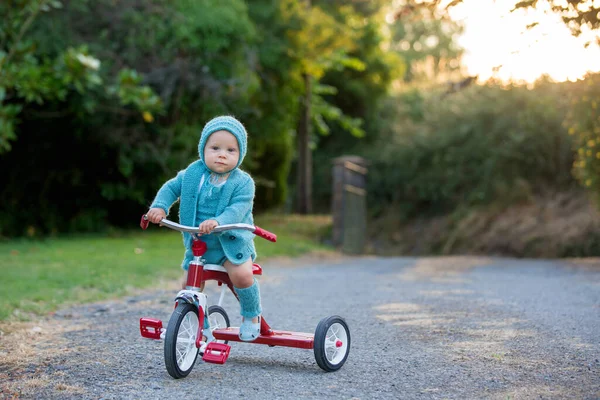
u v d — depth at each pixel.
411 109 23.34
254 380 3.96
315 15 17.72
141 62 14.06
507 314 6.07
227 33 14.39
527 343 4.86
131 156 14.23
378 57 23.70
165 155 14.16
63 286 7.37
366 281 8.95
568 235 14.20
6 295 6.57
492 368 4.17
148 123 14.43
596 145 9.84
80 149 14.71
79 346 4.80
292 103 18.33
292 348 4.88
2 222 14.00
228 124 4.07
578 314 6.00
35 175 14.83
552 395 3.59
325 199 23.72
